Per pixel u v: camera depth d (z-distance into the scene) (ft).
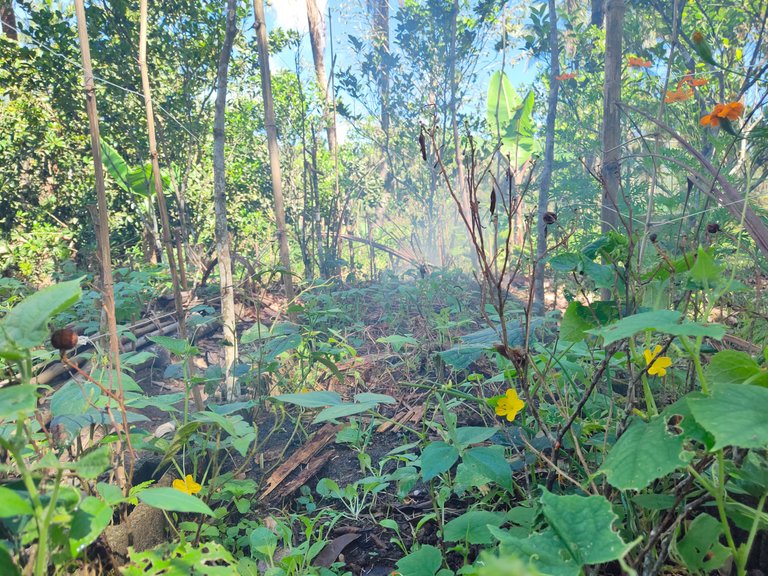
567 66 23.73
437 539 6.26
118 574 4.66
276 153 12.73
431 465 5.02
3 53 19.25
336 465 8.27
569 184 18.81
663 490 4.69
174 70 20.80
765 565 4.59
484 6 21.86
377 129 27.50
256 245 24.56
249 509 7.18
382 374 11.43
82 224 21.59
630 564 4.16
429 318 14.32
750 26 15.37
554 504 3.33
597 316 4.83
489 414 8.32
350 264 21.54
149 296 14.73
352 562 6.16
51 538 3.20
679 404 3.59
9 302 13.15
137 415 6.03
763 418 2.88
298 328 10.29
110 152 17.03
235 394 9.53
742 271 8.96
